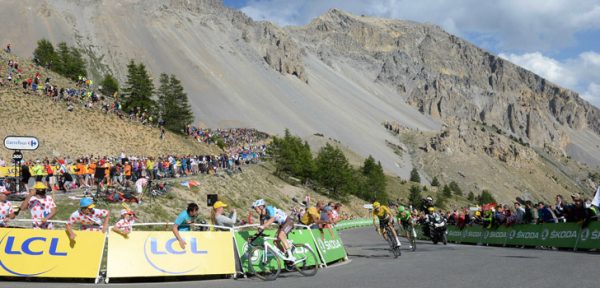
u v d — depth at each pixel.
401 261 15.20
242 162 69.31
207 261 12.32
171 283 11.41
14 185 25.77
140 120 79.88
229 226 13.42
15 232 11.59
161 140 75.25
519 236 22.67
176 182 35.47
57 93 68.00
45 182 27.44
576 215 18.55
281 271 13.55
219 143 98.56
